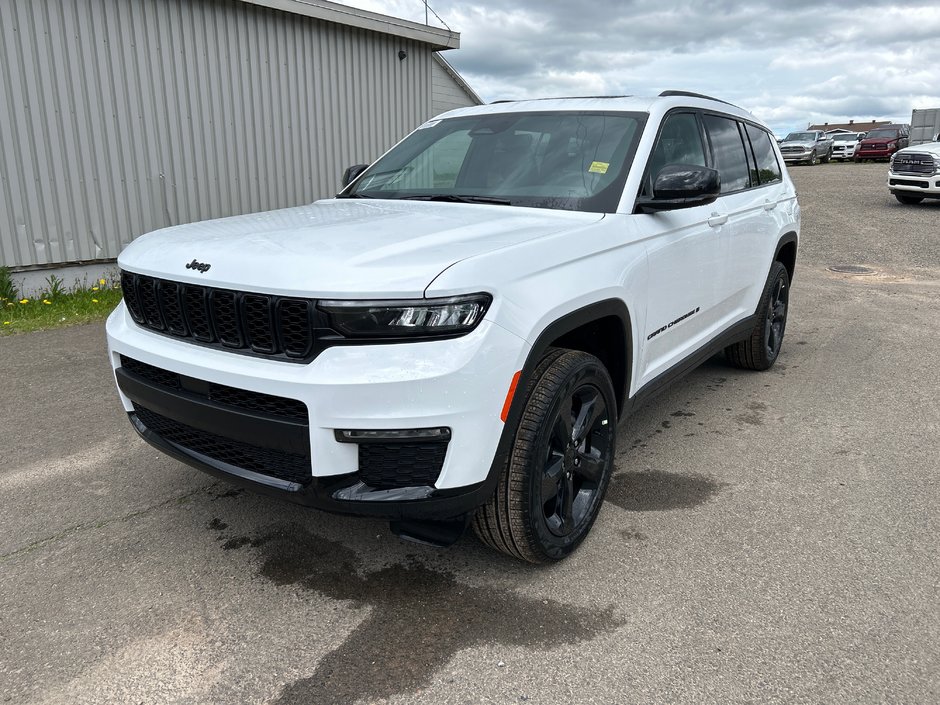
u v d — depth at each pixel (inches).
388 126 445.1
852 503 134.1
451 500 93.7
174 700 85.7
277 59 376.5
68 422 174.4
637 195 129.6
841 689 87.0
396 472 92.9
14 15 283.1
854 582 108.9
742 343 208.4
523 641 96.1
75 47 301.7
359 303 87.8
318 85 398.6
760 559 115.4
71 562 114.7
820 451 158.6
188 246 107.2
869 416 180.1
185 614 101.8
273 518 128.8
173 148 340.8
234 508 132.5
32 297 305.9
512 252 99.3
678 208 129.4
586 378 110.3
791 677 89.0
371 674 90.1
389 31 418.0
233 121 362.3
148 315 112.0
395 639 96.6
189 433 109.2
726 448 160.4
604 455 121.2
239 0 348.5
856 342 254.1
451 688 87.7
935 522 126.9
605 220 121.3
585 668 91.0
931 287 360.5
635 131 139.0
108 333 119.1
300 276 90.6
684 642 95.7
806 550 118.0
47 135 299.3
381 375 87.8
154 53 327.0
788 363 228.8
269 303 92.5
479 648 94.8
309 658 93.0
